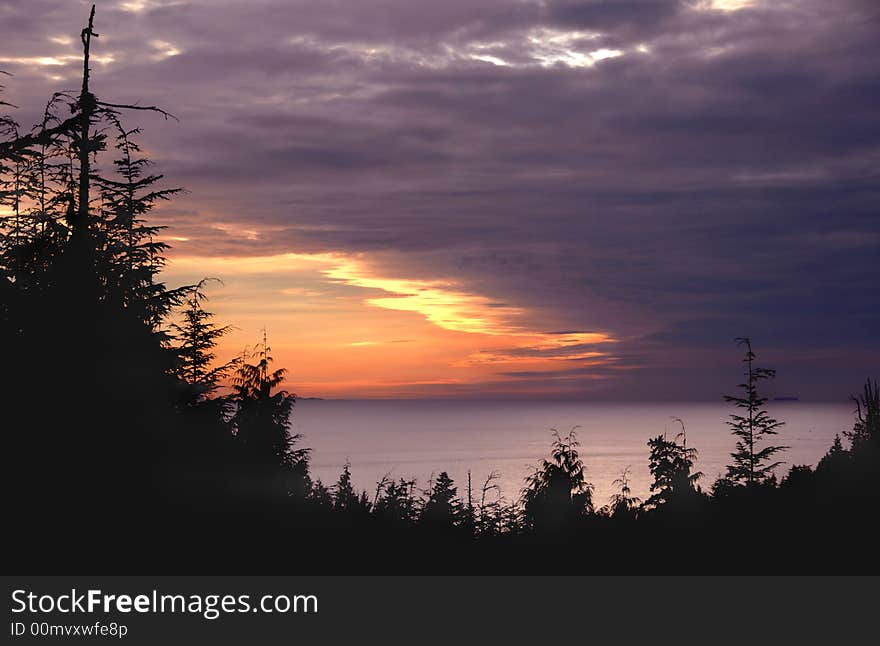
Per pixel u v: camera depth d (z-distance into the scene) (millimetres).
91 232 19844
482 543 18453
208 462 20859
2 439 16359
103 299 18812
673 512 23297
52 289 18234
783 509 21922
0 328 17500
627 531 20484
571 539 19188
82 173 27328
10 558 14484
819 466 29562
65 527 15547
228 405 24750
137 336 18875
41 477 16266
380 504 21922
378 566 15648
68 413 17000
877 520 19891
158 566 14883
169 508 17188
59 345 17469
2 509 15508
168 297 28547
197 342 30797
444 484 39812
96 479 16766
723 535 19422
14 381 16875
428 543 17562
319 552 16281
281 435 34281
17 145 22828
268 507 18953
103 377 17641
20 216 26766
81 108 25562
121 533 15695
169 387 20953
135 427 17859
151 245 32000
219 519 17250
